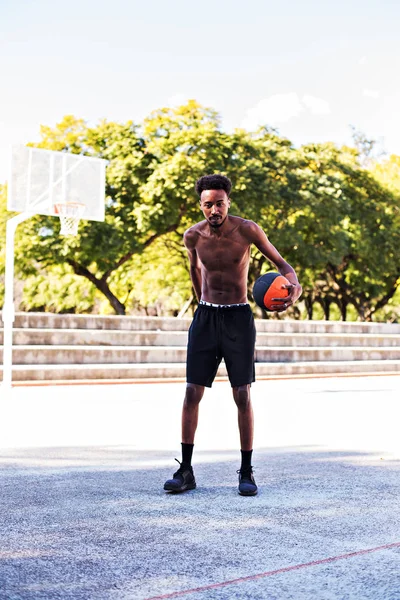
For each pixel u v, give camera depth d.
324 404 10.88
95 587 2.49
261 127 36.31
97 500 3.97
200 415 9.16
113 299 32.81
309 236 36.56
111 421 8.42
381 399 11.85
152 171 32.00
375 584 2.53
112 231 30.59
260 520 3.50
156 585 2.52
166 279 38.56
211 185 4.15
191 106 33.03
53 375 15.02
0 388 13.52
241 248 4.27
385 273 39.62
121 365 16.45
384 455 5.77
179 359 17.81
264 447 6.24
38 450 6.04
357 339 22.20
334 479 4.65
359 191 39.41
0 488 4.32
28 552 2.93
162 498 4.03
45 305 41.00
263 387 14.70
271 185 32.69
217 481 4.58
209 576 2.62
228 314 4.29
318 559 2.84
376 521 3.49
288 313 43.69
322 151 38.91
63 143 32.50
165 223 31.08
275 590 2.46
